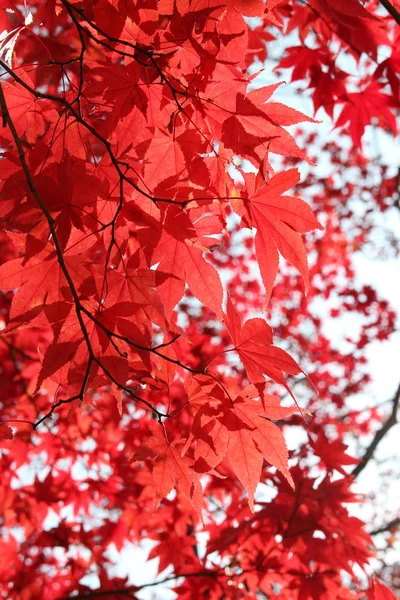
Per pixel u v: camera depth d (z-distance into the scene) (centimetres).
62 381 79
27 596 164
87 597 155
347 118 111
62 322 76
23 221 76
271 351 79
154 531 155
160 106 80
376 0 107
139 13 78
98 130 88
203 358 161
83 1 85
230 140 80
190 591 136
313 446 121
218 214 81
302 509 123
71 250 78
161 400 154
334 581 126
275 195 79
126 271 78
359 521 121
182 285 78
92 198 77
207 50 78
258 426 81
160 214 78
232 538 122
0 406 165
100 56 88
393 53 103
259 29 111
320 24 112
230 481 149
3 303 209
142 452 81
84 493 161
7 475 155
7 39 82
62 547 164
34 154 80
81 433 154
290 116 79
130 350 77
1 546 167
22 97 82
